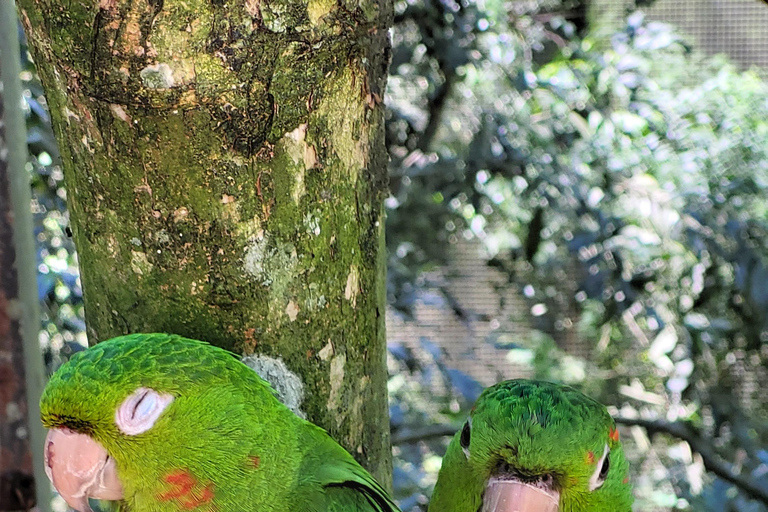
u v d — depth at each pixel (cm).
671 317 75
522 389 40
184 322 35
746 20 90
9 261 38
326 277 36
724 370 78
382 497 37
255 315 35
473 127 78
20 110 38
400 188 79
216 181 34
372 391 38
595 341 92
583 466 38
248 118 33
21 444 38
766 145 77
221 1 32
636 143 77
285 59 33
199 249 34
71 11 32
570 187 74
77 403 35
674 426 70
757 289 69
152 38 32
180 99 32
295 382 36
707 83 82
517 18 83
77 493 35
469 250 88
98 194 34
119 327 36
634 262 73
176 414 35
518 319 91
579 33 86
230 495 36
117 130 33
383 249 38
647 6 87
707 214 71
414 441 67
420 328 89
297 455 37
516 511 38
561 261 84
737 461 76
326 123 34
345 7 33
